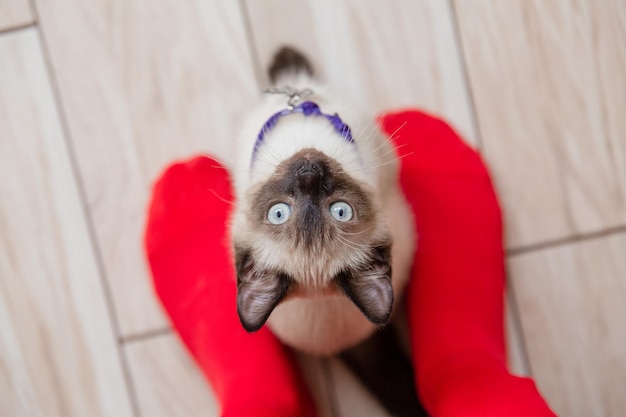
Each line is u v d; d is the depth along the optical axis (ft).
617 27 2.13
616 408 2.14
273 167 1.58
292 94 1.80
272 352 1.92
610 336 2.14
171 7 2.16
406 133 2.10
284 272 1.53
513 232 2.16
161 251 2.06
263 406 1.78
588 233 2.15
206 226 2.05
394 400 2.06
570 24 2.13
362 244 1.53
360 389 2.12
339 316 1.66
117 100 2.17
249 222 1.56
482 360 1.80
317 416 2.07
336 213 1.52
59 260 2.18
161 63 2.17
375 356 2.03
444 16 2.14
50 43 2.16
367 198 1.56
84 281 2.18
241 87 2.16
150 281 2.17
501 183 2.16
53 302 2.19
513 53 2.14
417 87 2.16
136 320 2.17
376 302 1.48
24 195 2.18
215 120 2.17
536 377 2.15
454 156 2.10
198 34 2.16
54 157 2.17
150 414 2.17
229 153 2.02
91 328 2.18
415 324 1.94
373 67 2.16
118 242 2.18
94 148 2.17
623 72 2.13
